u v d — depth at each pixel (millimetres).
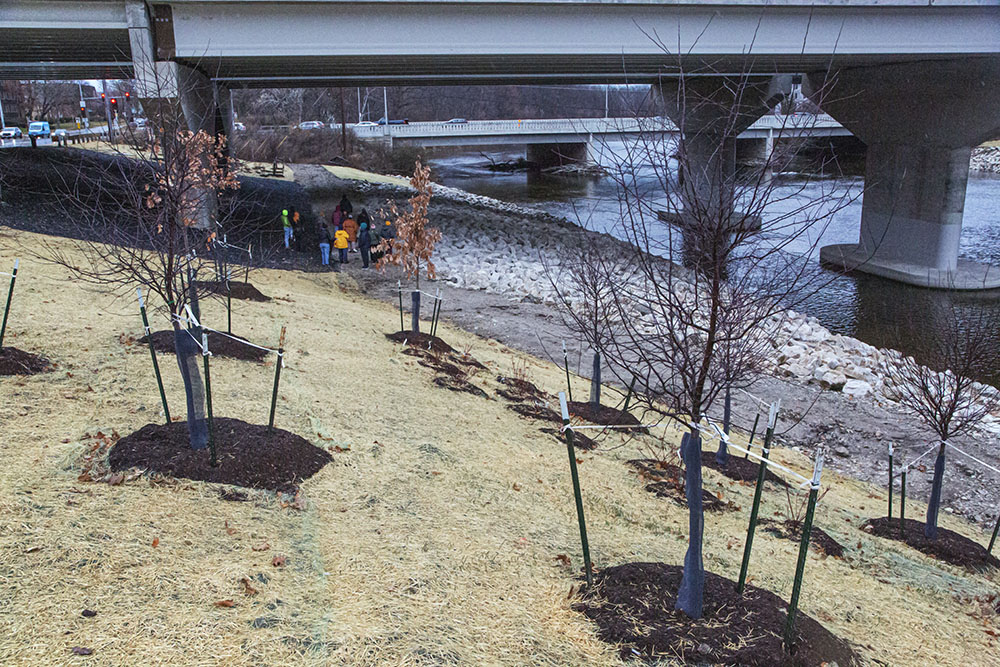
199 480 7430
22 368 9844
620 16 27922
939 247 33562
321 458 8375
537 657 5477
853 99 37812
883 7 29625
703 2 27891
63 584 5445
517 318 21703
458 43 26656
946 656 6805
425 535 7195
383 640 5332
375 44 25984
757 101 38688
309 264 26000
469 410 11805
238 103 74125
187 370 7715
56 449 7754
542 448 10719
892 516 11539
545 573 6859
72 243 19922
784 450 14312
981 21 30516
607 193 60594
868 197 37094
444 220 38906
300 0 24406
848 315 27594
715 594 6391
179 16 24422
